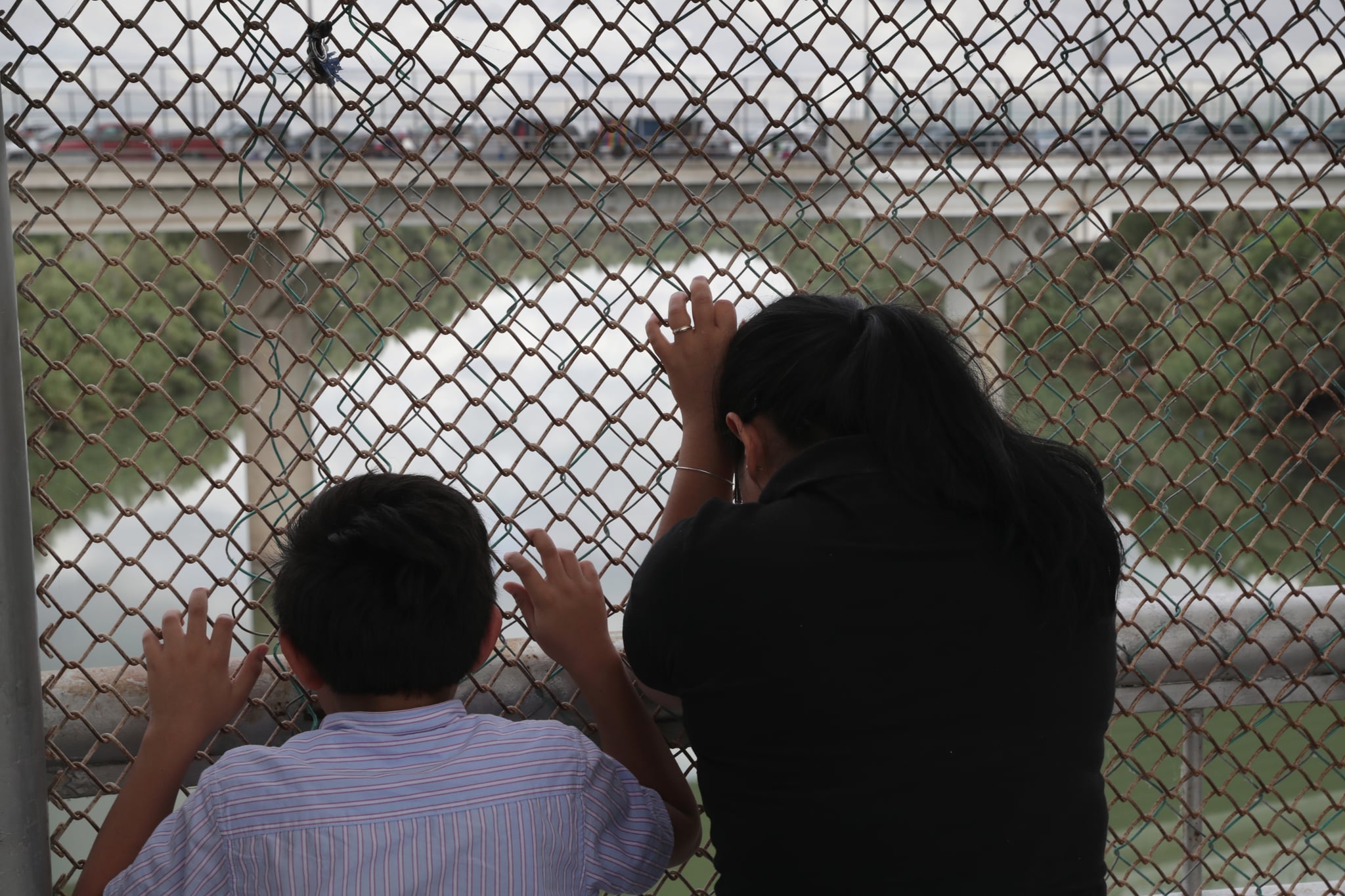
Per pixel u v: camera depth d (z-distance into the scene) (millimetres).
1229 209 1308
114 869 984
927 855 894
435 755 978
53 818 3398
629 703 1113
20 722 911
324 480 1064
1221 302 1329
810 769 911
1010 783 912
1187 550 5066
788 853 919
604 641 1106
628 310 1142
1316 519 1425
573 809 994
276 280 1021
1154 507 1354
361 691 996
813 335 1009
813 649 907
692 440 1161
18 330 885
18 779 916
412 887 922
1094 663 972
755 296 1167
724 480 1170
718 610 924
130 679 1128
